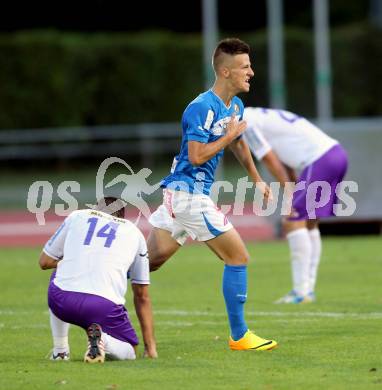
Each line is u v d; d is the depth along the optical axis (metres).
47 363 31.05
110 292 30.84
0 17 150.25
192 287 51.28
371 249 65.81
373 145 72.00
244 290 33.31
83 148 111.44
